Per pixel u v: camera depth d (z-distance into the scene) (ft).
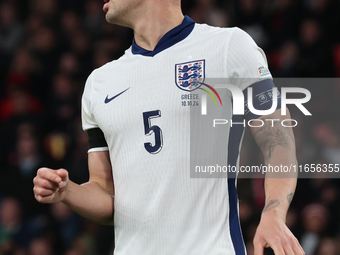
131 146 25.03
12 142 85.30
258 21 88.43
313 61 80.53
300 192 69.10
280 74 80.59
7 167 80.43
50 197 22.97
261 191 64.59
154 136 24.30
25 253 74.18
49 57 97.30
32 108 92.53
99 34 97.19
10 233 75.25
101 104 26.43
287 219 67.15
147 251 24.11
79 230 74.69
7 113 90.53
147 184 24.27
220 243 22.70
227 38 24.64
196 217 23.27
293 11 85.56
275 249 19.20
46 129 87.35
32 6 102.37
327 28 82.43
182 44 25.54
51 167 80.89
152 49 26.30
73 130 84.28
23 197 77.71
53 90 91.97
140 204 24.47
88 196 25.79
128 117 25.13
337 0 83.35
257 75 23.58
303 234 66.03
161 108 24.39
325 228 65.67
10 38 99.86
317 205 67.46
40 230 75.00
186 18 26.58
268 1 88.99
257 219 63.82
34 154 81.25
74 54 95.96
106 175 27.40
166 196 23.70
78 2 101.86
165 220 23.66
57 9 101.14
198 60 24.59
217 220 23.09
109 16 27.27
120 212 25.57
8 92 93.25
